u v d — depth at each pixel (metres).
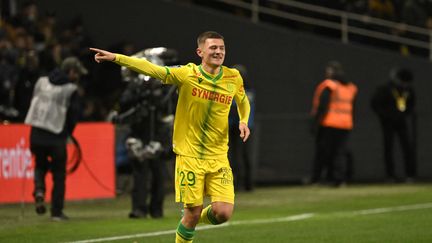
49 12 49.00
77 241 26.06
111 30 51.06
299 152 48.25
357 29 55.12
